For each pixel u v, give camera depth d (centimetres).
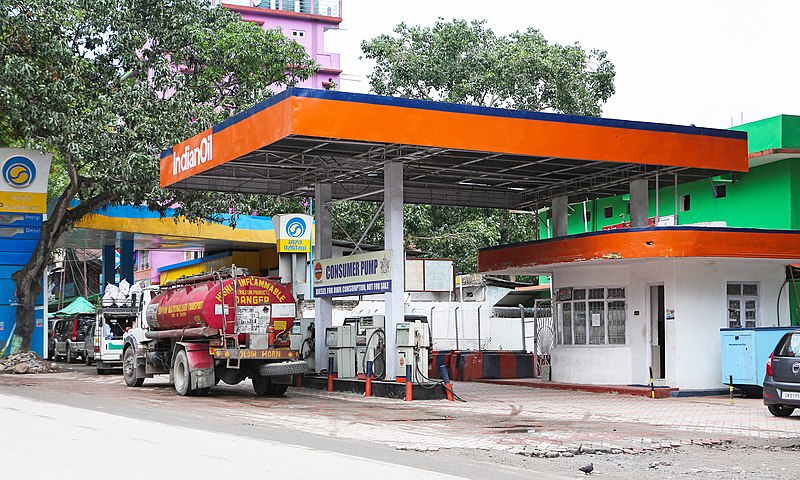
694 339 2231
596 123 2045
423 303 3844
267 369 2136
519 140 1959
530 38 4734
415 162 2325
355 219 4206
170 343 2439
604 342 2419
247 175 2498
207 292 2136
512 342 3756
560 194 2748
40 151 3303
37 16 2912
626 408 1884
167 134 3111
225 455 1076
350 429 1448
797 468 1109
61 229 3359
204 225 4062
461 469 1036
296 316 2209
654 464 1130
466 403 1986
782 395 1655
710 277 2266
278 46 3509
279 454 1096
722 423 1598
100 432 1303
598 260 2262
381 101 1853
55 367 3250
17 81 2859
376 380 2170
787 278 2398
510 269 2570
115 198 3331
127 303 3200
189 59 3391
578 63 4622
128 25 3167
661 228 2122
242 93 3456
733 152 2217
